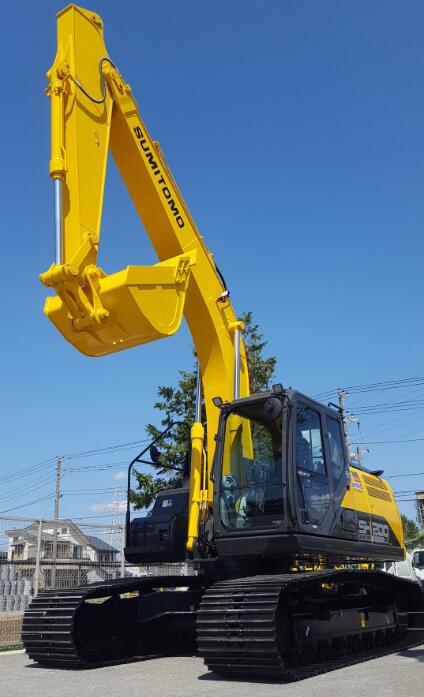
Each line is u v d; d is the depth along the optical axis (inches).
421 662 301.4
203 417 387.2
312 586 297.7
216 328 362.0
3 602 493.4
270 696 218.7
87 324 273.7
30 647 309.9
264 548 286.8
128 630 345.4
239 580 278.4
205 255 368.2
